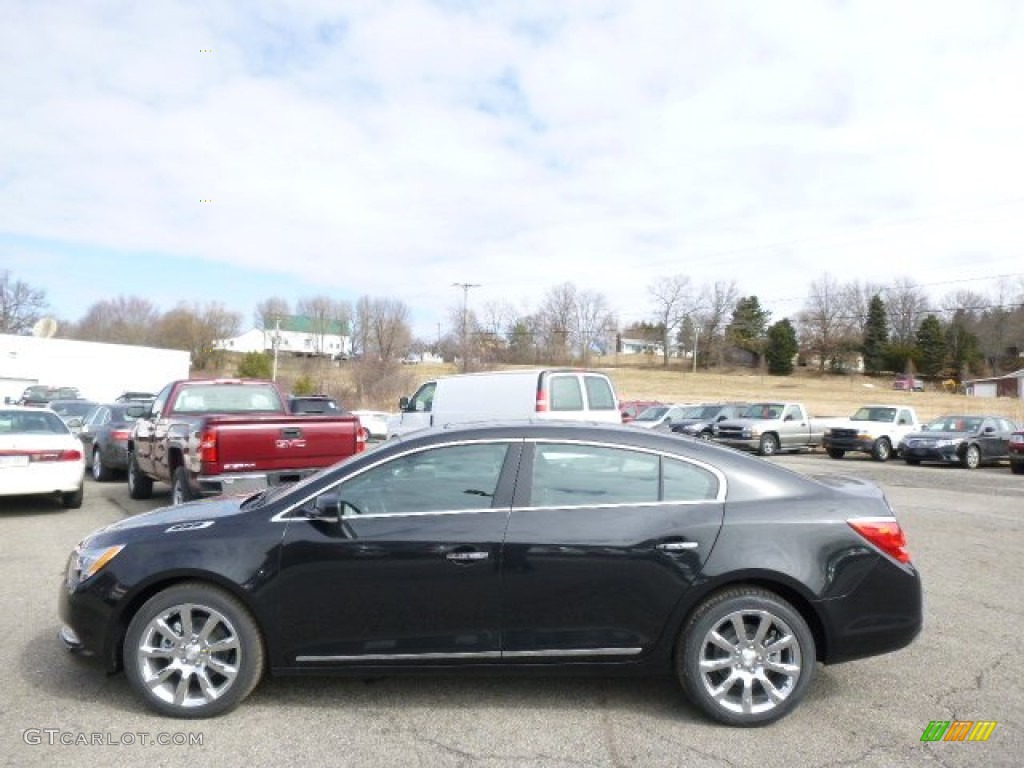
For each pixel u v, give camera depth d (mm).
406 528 4180
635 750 3811
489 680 4688
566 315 92750
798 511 4262
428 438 4430
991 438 21969
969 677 4824
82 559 4332
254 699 4387
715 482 4332
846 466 21344
